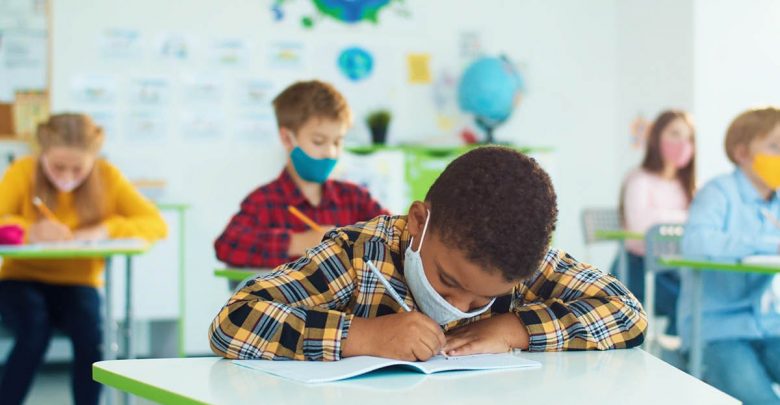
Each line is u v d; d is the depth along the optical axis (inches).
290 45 187.8
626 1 207.0
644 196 166.6
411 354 42.3
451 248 40.6
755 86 191.3
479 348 45.6
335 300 47.1
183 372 40.4
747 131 103.7
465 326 49.1
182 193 182.1
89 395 103.3
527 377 39.8
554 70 205.5
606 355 46.3
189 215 182.1
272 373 40.0
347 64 191.0
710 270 100.0
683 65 192.4
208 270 182.7
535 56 204.1
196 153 182.9
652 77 200.4
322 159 96.3
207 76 183.5
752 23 191.3
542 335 47.0
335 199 100.4
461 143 198.4
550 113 205.5
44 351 104.4
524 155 41.8
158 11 181.2
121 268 166.7
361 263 47.6
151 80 180.7
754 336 97.4
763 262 91.1
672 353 110.6
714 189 105.0
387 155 183.8
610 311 48.6
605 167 209.2
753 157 103.5
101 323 107.4
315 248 48.8
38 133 114.5
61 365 172.4
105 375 40.9
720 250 100.3
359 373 39.0
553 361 44.1
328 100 95.7
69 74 176.9
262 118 186.1
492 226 39.3
